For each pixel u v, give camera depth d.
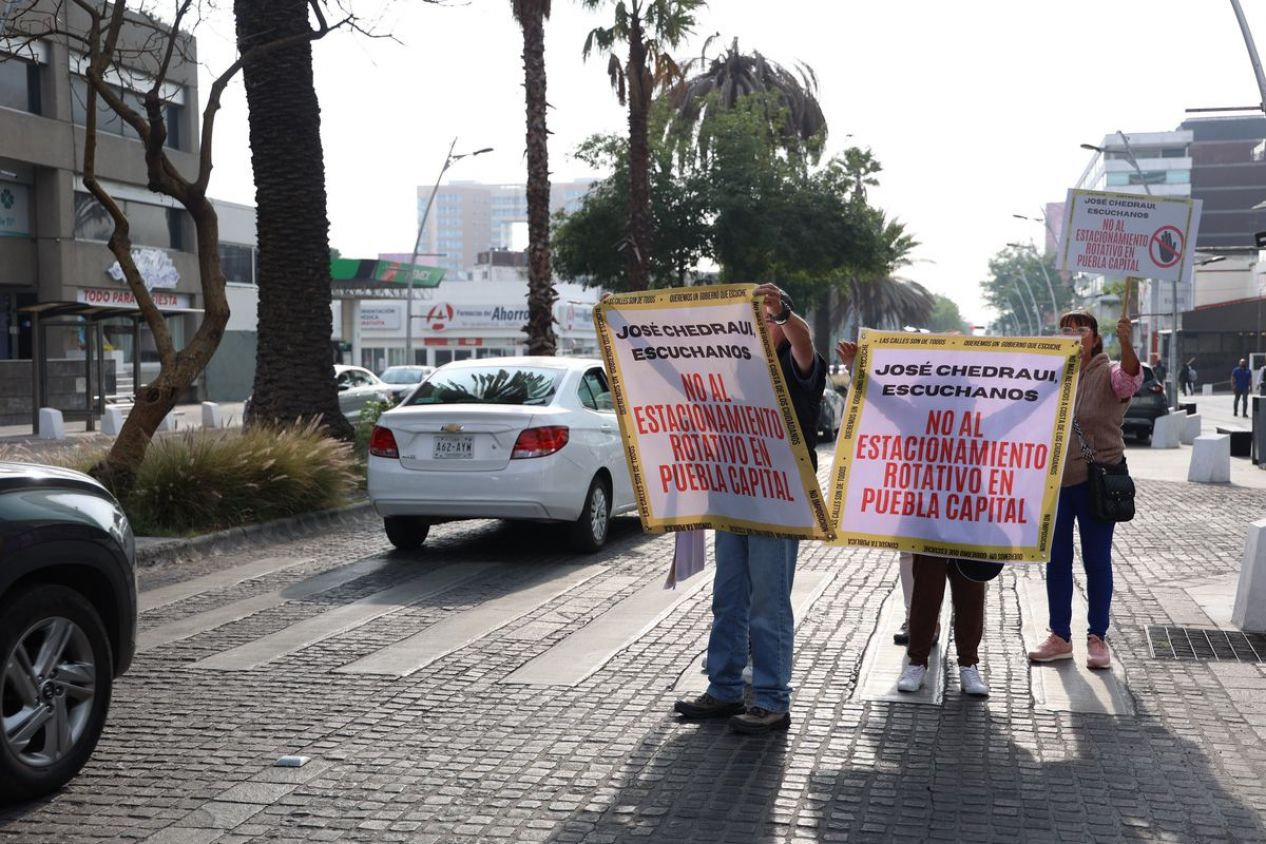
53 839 4.47
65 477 5.20
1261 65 21.73
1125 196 13.86
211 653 7.38
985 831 4.54
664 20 28.05
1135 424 28.88
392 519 11.31
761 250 35.97
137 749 5.52
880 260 38.34
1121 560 10.85
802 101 42.44
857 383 6.38
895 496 6.32
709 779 5.10
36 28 36.19
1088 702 6.24
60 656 4.97
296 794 4.95
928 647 6.40
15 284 38.69
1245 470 20.64
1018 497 6.16
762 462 5.66
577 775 5.16
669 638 7.71
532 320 24.17
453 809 4.77
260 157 16.58
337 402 17.20
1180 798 4.89
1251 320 81.94
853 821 4.64
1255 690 6.48
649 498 5.98
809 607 8.61
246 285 52.00
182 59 12.98
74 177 39.94
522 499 10.55
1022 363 6.16
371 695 6.42
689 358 5.73
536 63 23.81
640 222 28.94
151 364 45.75
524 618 8.34
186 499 11.80
